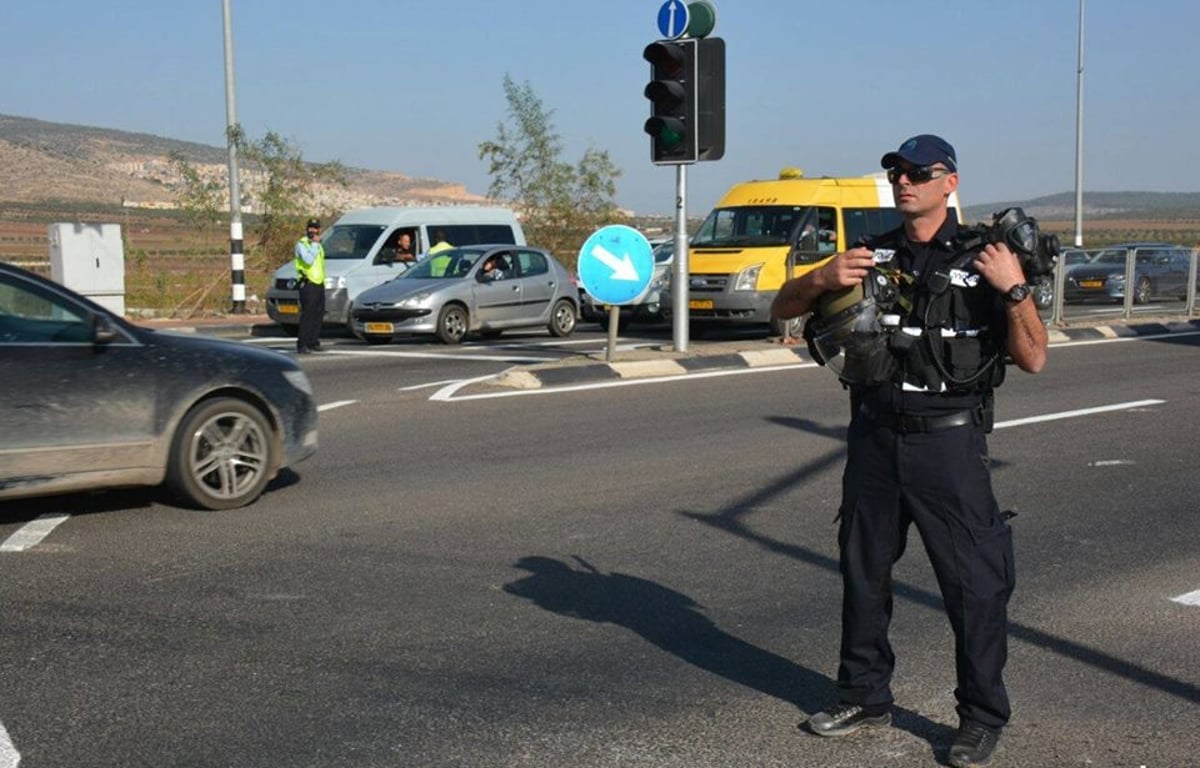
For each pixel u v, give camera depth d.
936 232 4.34
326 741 4.68
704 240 21.17
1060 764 4.53
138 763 4.49
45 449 7.75
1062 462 10.09
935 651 5.72
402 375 15.20
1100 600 6.52
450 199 147.00
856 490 4.56
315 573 6.92
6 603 6.35
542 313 21.58
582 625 6.06
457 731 4.78
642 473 9.62
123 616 6.15
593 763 4.50
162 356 8.22
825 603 6.45
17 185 127.00
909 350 4.29
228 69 26.77
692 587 6.72
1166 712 5.02
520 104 33.44
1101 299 27.59
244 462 8.55
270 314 22.36
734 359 16.23
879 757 4.56
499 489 9.05
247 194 29.69
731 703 5.08
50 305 7.90
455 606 6.34
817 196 21.02
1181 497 8.88
